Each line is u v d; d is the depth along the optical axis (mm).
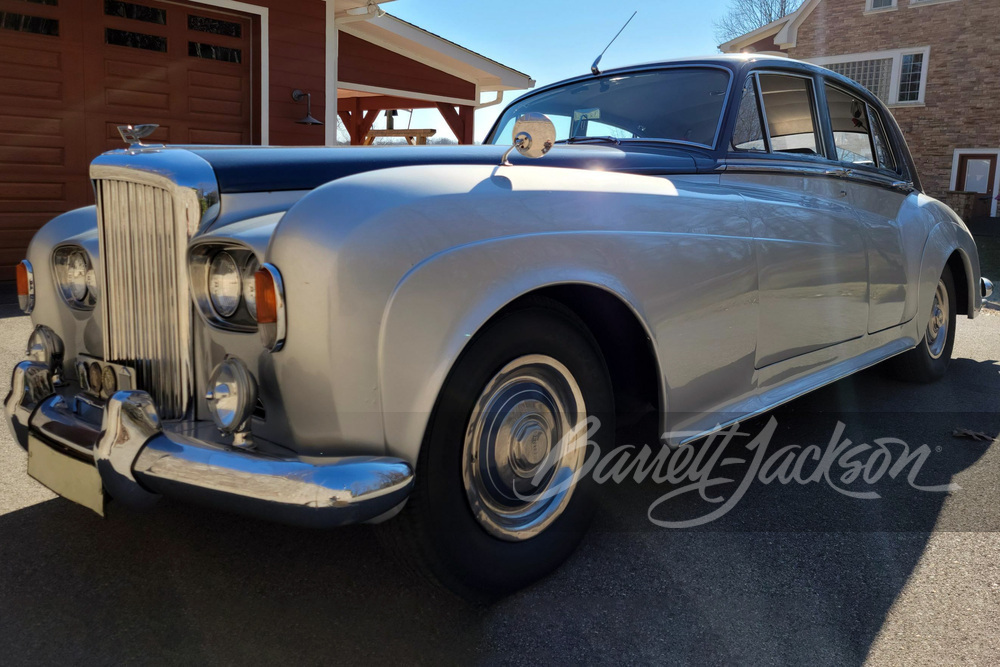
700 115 2979
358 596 2092
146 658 1797
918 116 20891
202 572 2211
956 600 2082
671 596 2100
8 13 7277
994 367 4969
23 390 2285
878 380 4535
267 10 9133
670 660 1812
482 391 1912
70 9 7668
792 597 2096
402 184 1834
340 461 1668
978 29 19609
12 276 7562
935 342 4469
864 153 3791
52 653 1807
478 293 1819
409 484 1703
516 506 2078
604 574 2215
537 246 1951
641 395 2449
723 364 2570
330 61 9891
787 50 23594
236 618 1975
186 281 1914
